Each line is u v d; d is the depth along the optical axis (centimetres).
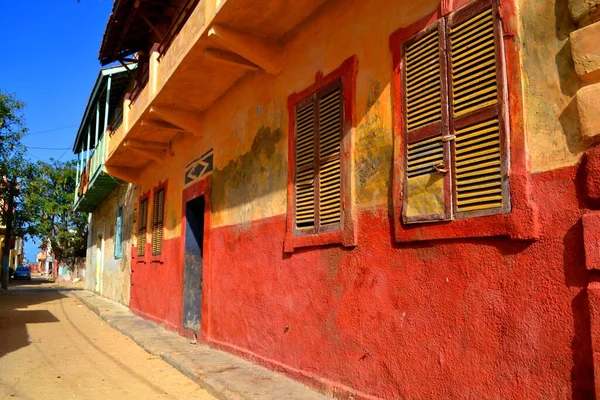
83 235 3781
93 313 1509
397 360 415
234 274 734
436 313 381
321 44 560
